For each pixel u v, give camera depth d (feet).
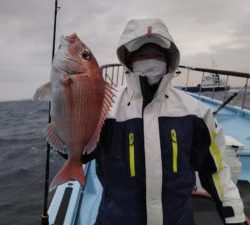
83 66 2.51
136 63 3.27
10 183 16.20
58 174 2.60
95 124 2.63
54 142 2.65
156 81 3.21
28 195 14.42
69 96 2.51
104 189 3.21
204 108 3.29
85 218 4.82
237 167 5.40
